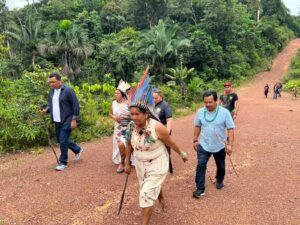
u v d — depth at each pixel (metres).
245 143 8.41
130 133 3.61
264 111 16.31
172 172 5.86
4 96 9.04
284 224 3.92
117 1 52.09
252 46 48.44
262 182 5.36
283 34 65.19
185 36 37.00
